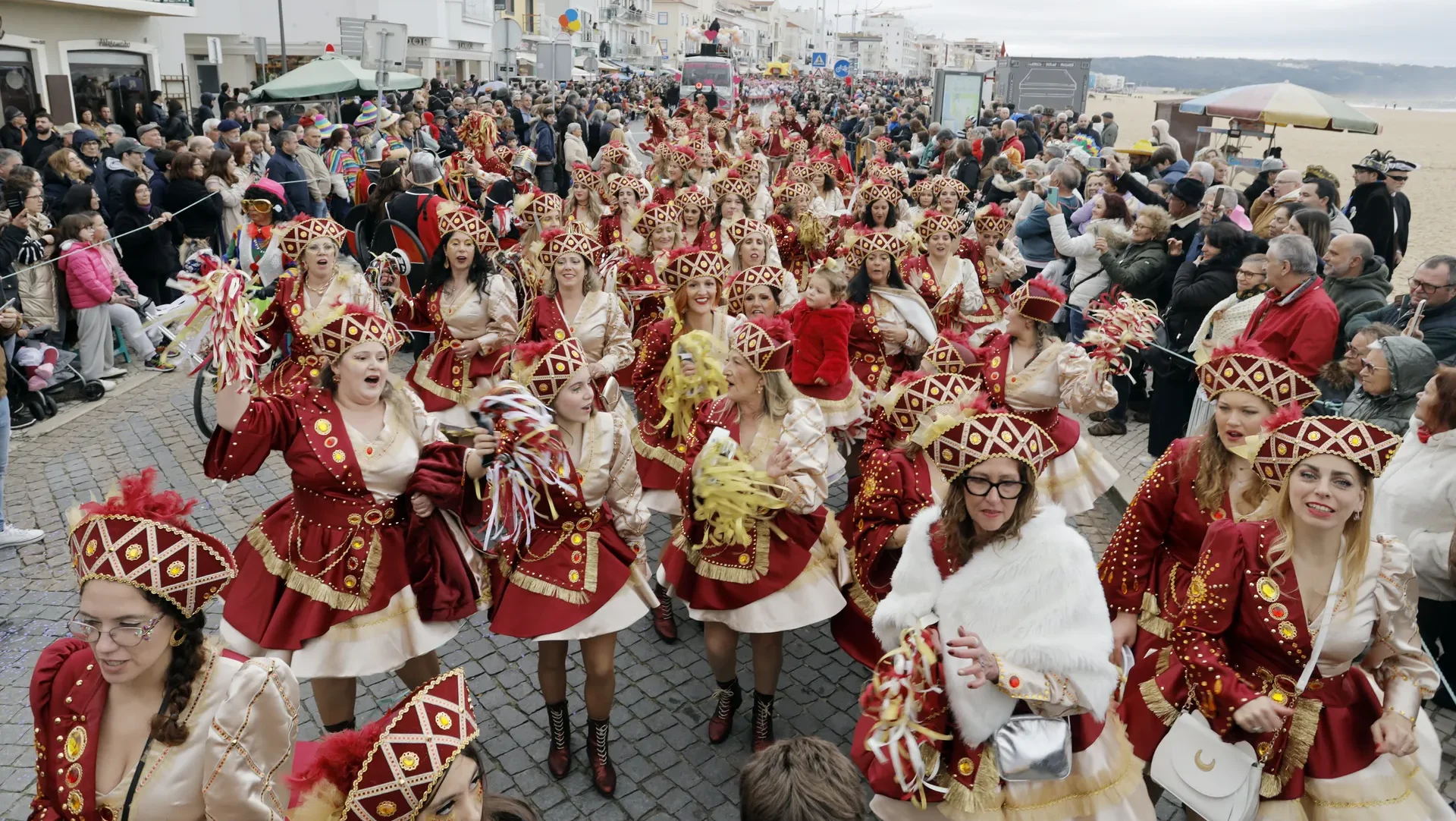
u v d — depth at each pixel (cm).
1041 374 541
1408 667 311
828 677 518
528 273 743
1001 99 3541
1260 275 643
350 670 393
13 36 1880
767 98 5600
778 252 965
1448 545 455
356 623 396
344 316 395
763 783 244
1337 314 571
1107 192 980
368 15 3534
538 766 443
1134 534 377
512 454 390
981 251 845
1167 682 337
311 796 239
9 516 656
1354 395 538
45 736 256
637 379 577
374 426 405
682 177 1330
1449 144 5147
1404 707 306
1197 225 877
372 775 232
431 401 673
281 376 619
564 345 411
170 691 247
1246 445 330
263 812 254
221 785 247
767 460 422
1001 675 292
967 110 3259
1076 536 307
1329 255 694
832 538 457
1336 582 301
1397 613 308
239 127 1395
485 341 666
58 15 2009
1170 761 319
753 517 419
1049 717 303
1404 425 503
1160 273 854
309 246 618
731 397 440
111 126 1402
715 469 409
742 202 973
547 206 947
